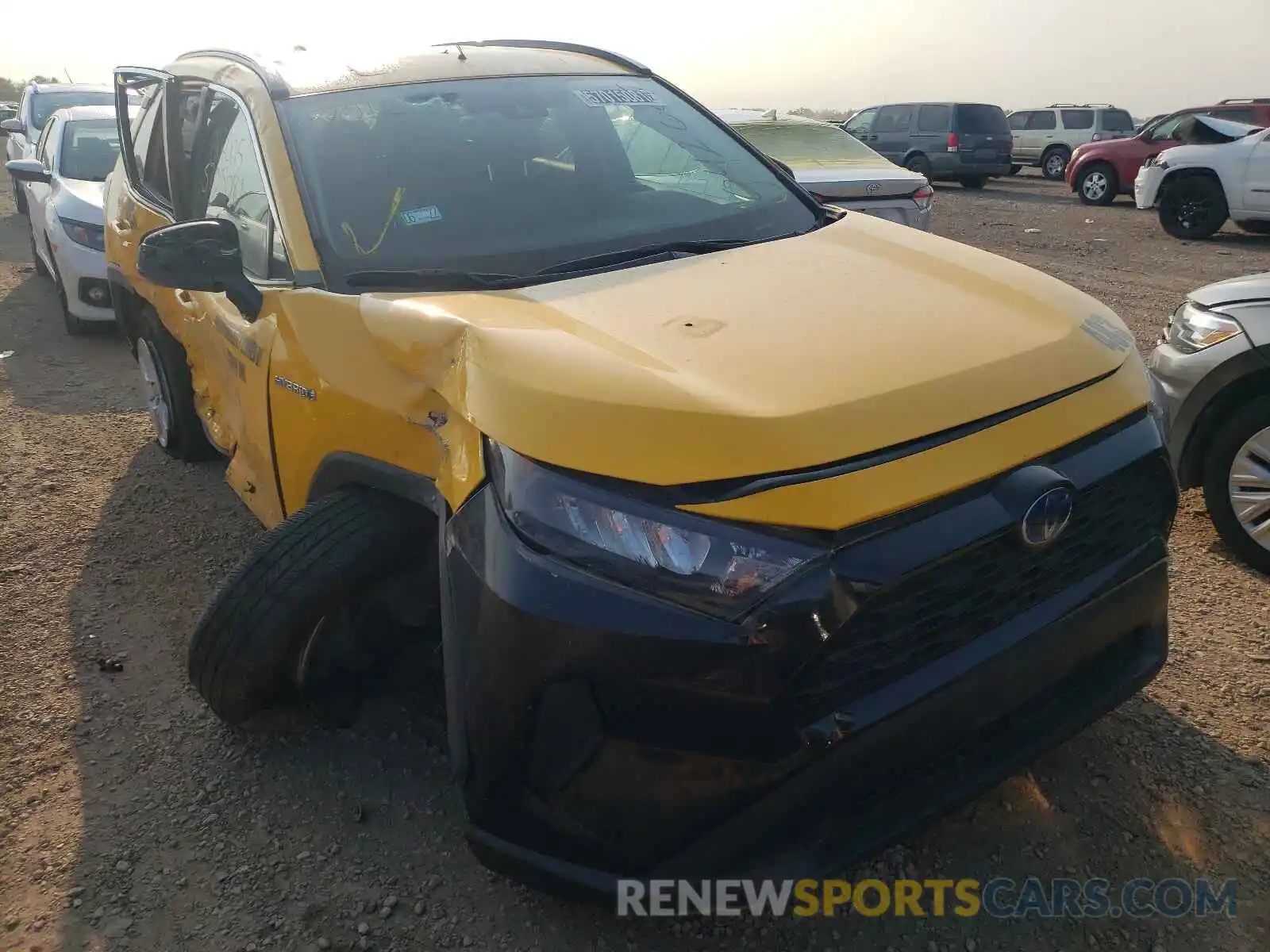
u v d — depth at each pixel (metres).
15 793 2.92
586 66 3.78
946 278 2.64
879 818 2.04
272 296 2.86
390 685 2.87
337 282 2.74
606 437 1.91
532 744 1.98
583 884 2.02
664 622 1.81
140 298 4.79
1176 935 2.30
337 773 2.94
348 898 2.51
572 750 1.93
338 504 2.64
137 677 3.45
